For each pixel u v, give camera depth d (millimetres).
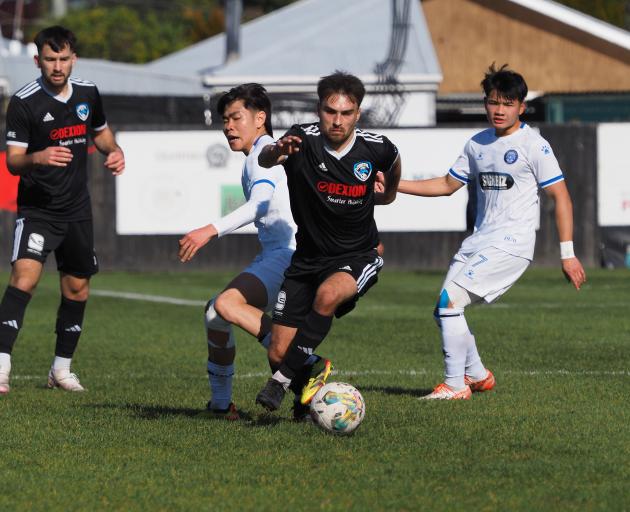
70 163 27656
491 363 32062
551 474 18000
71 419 23203
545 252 70438
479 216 26859
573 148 69938
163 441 20797
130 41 189000
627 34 118375
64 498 16891
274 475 18125
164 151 69125
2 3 172375
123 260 69812
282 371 20969
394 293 56062
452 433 21234
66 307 28359
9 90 97188
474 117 117250
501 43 120750
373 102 94688
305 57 102312
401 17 109938
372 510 16078
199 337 39656
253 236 70312
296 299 21438
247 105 22281
